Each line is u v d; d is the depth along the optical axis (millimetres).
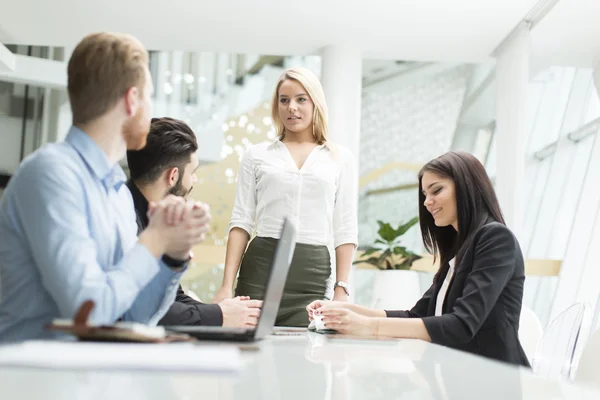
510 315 1855
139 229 1665
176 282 1158
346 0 4797
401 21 5082
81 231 1024
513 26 5090
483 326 1845
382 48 5559
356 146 5375
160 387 613
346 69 5391
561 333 2203
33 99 7062
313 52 5664
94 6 4953
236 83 6719
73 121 1172
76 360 584
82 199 1073
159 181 1714
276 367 814
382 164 7309
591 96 5668
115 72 1139
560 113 6145
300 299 2494
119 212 1279
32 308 1051
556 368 2178
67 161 1081
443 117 7312
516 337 1846
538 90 6359
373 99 7324
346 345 1208
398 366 872
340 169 2676
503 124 5312
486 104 7297
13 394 520
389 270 4934
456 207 2020
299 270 2506
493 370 875
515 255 1877
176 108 6645
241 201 2688
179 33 5387
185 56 6672
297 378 731
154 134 1709
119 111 1157
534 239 5918
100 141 1165
